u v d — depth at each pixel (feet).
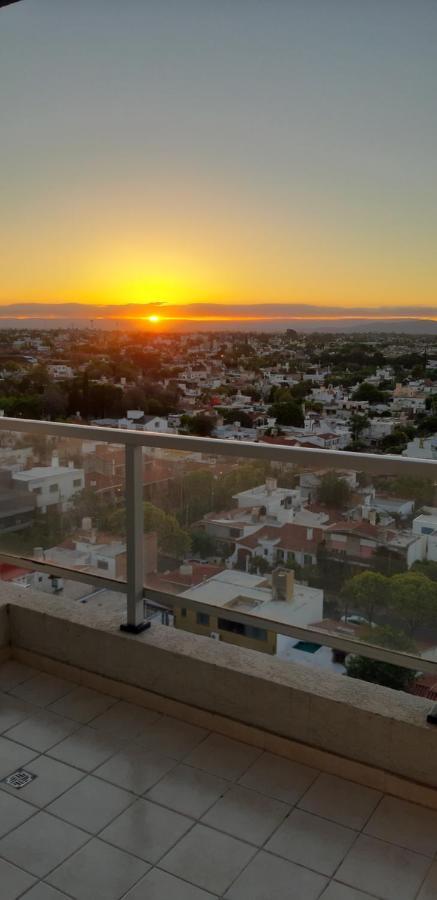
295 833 6.22
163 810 6.52
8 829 6.29
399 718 6.59
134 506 8.11
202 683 7.79
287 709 7.24
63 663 8.89
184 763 7.23
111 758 7.30
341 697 6.95
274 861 5.89
